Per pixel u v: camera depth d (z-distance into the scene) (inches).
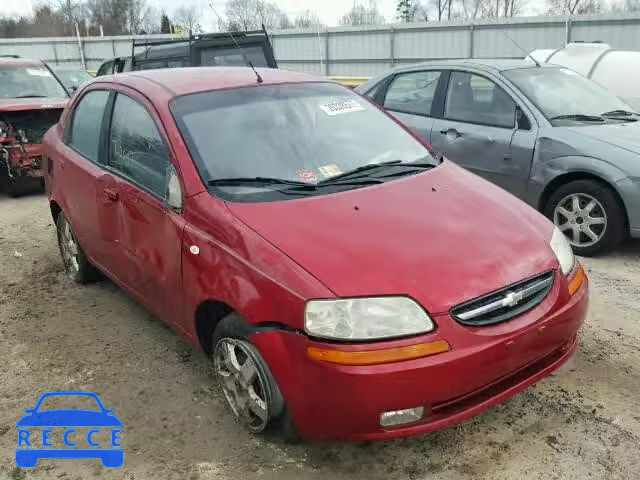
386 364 95.9
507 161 222.4
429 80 254.7
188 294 124.9
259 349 106.5
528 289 107.8
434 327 98.6
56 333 164.6
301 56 1050.1
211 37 416.8
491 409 125.6
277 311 103.6
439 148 243.4
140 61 460.1
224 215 117.7
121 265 154.9
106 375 143.3
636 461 109.6
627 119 225.3
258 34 433.4
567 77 242.4
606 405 125.6
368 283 100.4
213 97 144.4
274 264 105.8
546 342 108.9
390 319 98.1
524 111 220.7
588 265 200.5
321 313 98.8
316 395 99.9
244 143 135.0
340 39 999.0
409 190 129.3
